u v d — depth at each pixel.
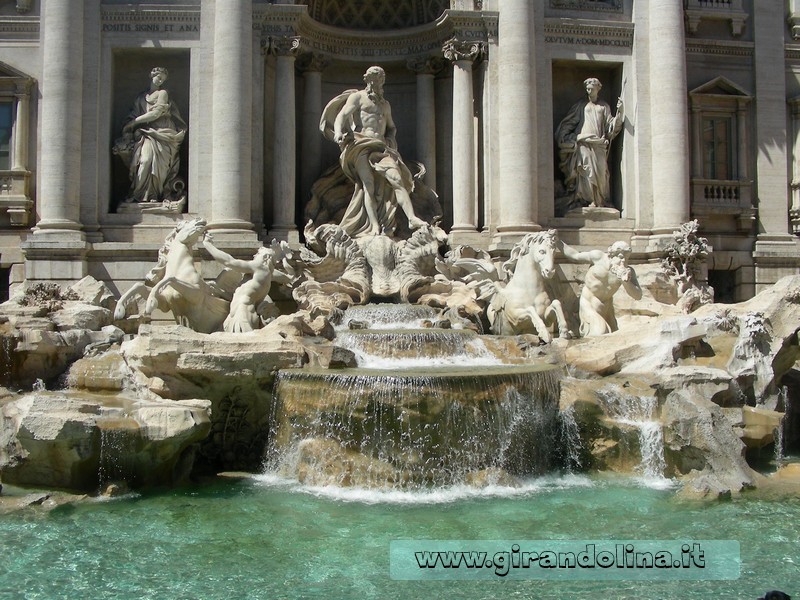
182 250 20.61
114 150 24.91
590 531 12.85
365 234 24.56
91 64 24.55
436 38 26.88
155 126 24.86
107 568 11.36
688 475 16.03
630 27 26.56
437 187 27.58
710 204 27.58
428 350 18.47
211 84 24.80
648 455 16.36
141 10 24.70
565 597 10.52
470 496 14.86
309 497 14.69
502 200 25.06
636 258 25.77
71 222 23.83
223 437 17.00
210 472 16.62
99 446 14.68
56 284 22.19
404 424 15.22
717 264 27.83
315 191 25.69
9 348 18.22
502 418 15.81
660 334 18.52
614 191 27.20
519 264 21.19
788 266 28.25
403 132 28.38
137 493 14.91
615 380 17.47
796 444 20.14
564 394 17.12
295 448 16.09
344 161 24.75
